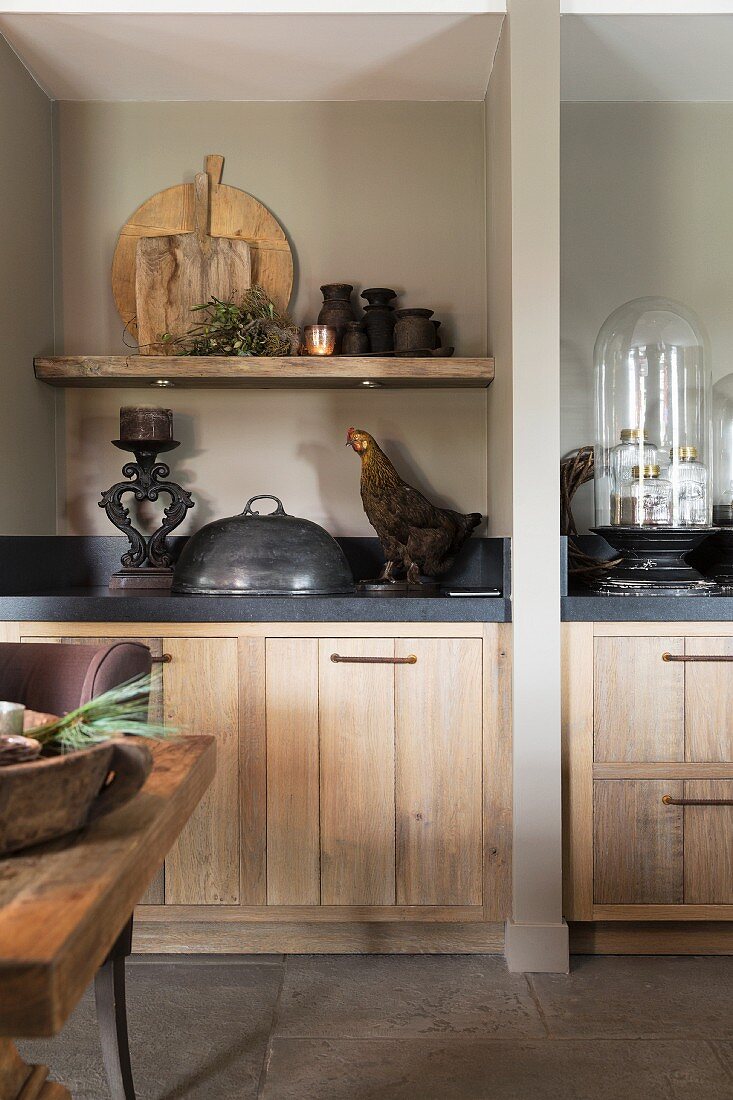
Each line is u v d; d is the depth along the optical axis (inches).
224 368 109.7
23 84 111.0
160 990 90.4
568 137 122.3
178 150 122.0
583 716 95.4
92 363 110.3
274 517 106.4
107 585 120.7
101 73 113.7
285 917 97.3
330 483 122.6
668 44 105.3
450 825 96.7
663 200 122.7
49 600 96.4
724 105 122.5
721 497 115.1
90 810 41.5
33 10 98.3
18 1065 54.6
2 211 103.5
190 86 117.7
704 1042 80.9
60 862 37.7
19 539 107.5
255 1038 81.7
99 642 96.7
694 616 94.7
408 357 112.7
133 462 119.6
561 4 97.5
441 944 98.0
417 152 122.3
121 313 121.3
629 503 105.7
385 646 96.3
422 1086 74.6
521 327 95.2
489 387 118.7
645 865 95.8
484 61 110.7
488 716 96.3
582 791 95.6
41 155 117.3
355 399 122.3
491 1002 88.0
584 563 116.2
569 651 95.3
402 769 96.4
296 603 95.9
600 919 96.0
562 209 122.4
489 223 117.1
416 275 122.6
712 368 122.9
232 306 114.3
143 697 61.7
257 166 122.4
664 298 111.2
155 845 42.8
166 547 121.8
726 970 94.7
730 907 95.7
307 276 122.7
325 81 116.3
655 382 107.2
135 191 122.0
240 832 96.7
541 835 94.5
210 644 96.3
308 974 93.8
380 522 111.7
